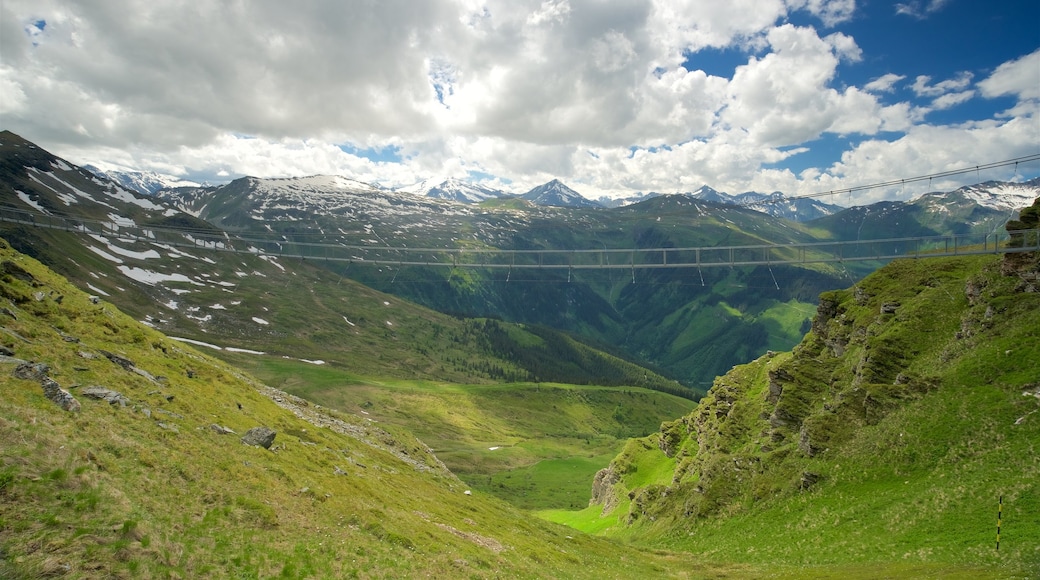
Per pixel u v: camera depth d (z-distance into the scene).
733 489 85.44
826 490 68.94
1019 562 39.72
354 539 34.72
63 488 24.27
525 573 41.84
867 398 75.25
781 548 62.88
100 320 54.62
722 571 61.41
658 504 105.88
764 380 112.75
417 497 57.12
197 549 25.52
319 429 67.94
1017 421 58.12
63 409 30.84
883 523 56.22
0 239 60.91
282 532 31.55
